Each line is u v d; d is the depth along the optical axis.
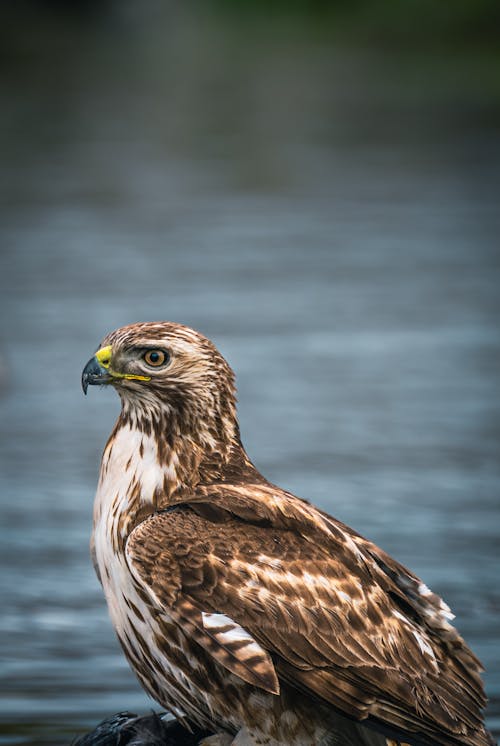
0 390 17.66
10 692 9.81
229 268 24.39
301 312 21.33
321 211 30.11
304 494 14.02
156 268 24.17
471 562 12.27
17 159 36.50
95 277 23.38
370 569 7.27
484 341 20.02
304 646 7.03
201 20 80.94
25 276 23.38
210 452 7.49
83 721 9.43
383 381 17.95
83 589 11.81
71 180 33.47
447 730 7.07
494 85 54.72
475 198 31.80
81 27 74.50
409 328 20.62
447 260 25.50
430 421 16.39
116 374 7.40
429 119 45.50
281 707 7.13
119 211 29.73
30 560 12.39
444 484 14.27
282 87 55.00
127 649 7.41
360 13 74.06
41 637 10.85
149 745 7.34
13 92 52.66
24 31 70.56
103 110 47.34
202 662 7.10
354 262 25.20
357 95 52.28
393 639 7.11
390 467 14.83
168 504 7.37
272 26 77.25
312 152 38.53
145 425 7.46
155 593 7.05
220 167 35.81
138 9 78.31
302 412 16.69
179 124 44.03
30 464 15.02
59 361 18.66
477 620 11.11
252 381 17.84
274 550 7.14
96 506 7.54
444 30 68.06
